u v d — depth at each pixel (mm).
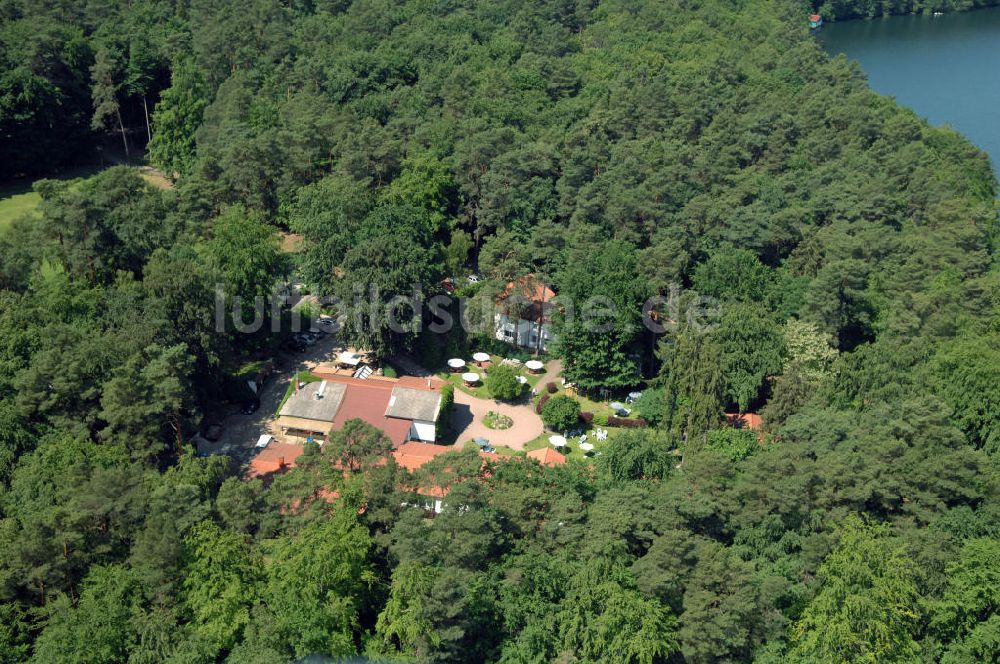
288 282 157875
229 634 85625
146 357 118062
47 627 86750
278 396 142000
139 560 89562
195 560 90312
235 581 88250
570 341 145875
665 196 169375
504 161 175250
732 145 194250
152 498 95188
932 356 134250
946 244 162875
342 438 103188
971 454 108812
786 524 103500
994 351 130375
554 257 163875
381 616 87688
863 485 104250
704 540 96938
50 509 92562
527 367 154875
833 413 117938
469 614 88875
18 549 87562
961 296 148625
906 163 188875
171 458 120812
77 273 137125
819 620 90125
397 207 157375
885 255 162625
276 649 83875
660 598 89125
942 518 104438
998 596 92938
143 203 145875
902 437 110938
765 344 138000
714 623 86125
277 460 122062
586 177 180875
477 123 188250
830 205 173125
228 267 141500
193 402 124000
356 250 144375
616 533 93750
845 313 148375
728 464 107438
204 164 173750
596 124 195750
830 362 140000
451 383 148750
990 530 103188
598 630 85312
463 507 95625
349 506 95500
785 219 165625
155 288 126625
